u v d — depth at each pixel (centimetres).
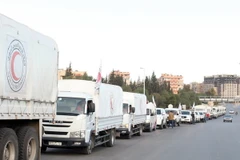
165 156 1830
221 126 5822
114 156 1764
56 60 1397
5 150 1046
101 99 1958
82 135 1712
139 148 2189
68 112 1723
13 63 1068
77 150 1952
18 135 1165
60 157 1662
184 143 2616
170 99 11044
